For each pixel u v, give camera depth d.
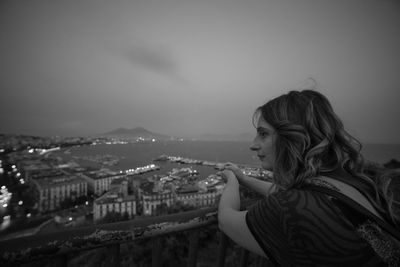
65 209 64.44
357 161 0.88
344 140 0.87
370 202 0.74
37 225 51.06
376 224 0.66
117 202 52.00
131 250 8.24
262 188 1.38
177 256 8.59
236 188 1.25
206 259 7.30
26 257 0.84
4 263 0.80
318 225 0.63
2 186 85.06
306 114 0.88
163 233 1.16
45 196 67.50
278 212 0.69
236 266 4.79
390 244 0.64
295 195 0.71
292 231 0.65
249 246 0.80
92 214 55.34
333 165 0.82
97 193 82.25
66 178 84.56
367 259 0.61
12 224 51.66
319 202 0.67
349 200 0.67
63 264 0.97
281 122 0.91
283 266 0.71
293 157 0.85
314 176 0.79
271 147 0.99
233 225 0.87
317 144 0.83
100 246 1.00
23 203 68.00
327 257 0.62
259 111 1.07
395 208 0.75
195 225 1.26
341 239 0.61
